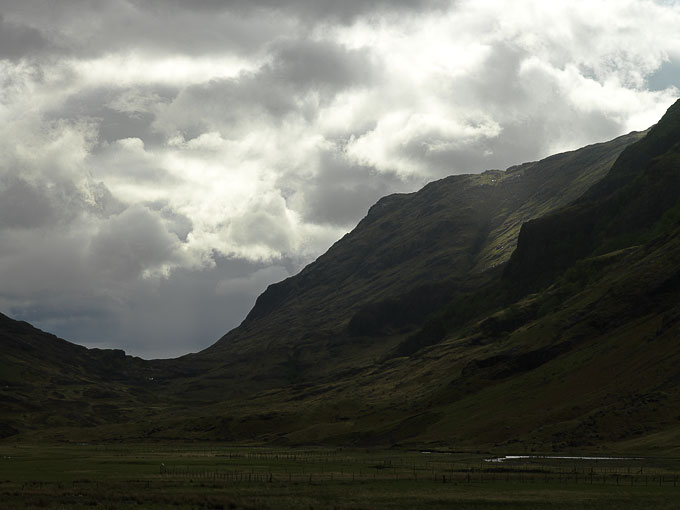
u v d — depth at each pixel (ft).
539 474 440.86
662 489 376.27
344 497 351.87
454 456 613.93
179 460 636.48
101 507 310.45
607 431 598.34
